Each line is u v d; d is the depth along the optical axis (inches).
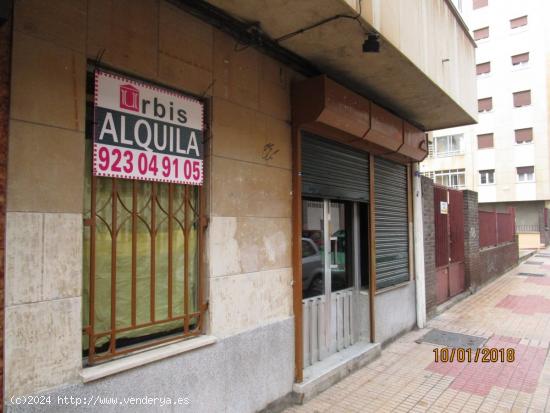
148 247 120.3
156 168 119.3
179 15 124.8
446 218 360.8
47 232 92.7
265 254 153.9
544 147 1105.4
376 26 141.5
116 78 110.4
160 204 123.4
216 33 137.0
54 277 93.6
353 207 226.1
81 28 100.6
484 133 1197.1
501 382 187.6
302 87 167.2
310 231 191.5
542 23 1116.5
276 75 162.9
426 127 275.0
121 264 113.3
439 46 201.9
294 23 138.0
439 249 342.6
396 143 225.9
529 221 1153.4
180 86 124.8
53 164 94.0
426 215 304.0
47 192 92.9
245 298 144.2
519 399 170.6
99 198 108.7
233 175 141.4
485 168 1192.2
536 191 1115.3
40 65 92.9
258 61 154.3
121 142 111.0
